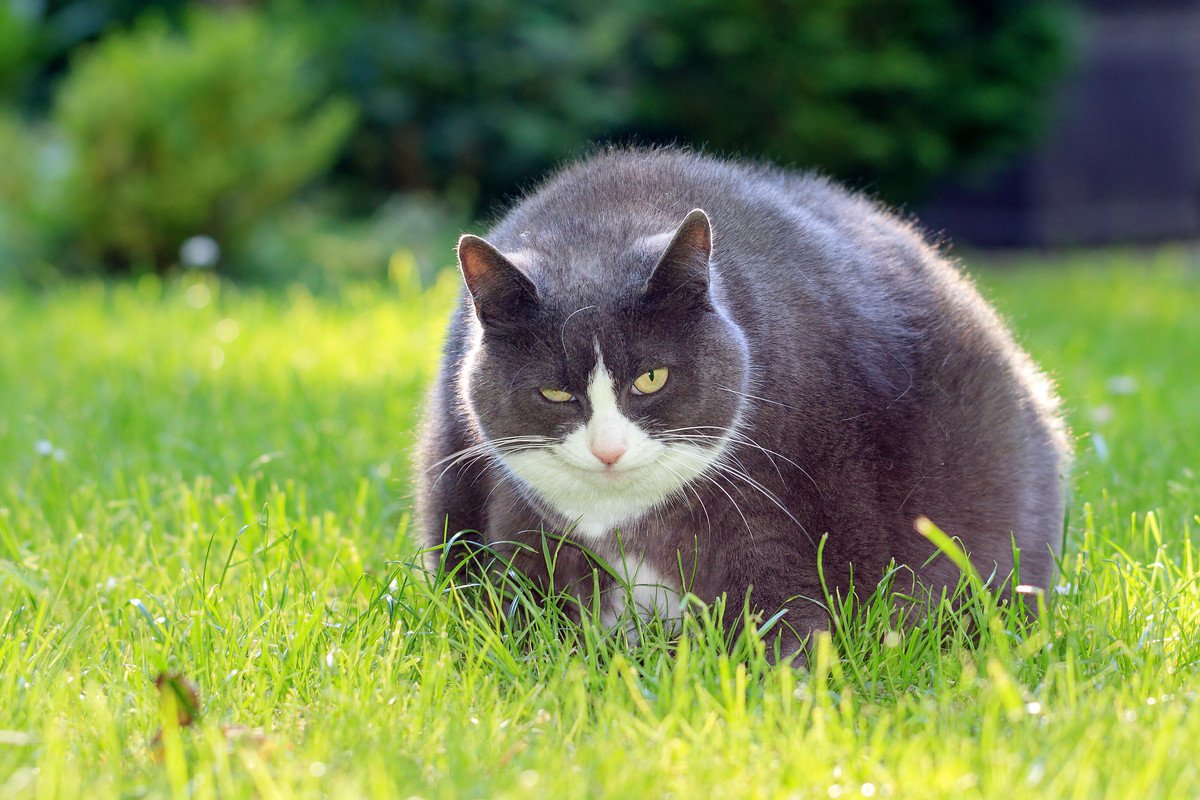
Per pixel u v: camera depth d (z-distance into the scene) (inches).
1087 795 120.1
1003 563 181.0
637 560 174.9
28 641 168.7
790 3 600.7
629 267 165.5
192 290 437.7
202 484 233.1
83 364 341.4
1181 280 532.1
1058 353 364.8
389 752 135.2
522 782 124.0
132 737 144.1
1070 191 814.5
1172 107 832.3
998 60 640.4
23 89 605.0
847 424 168.4
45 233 500.4
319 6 593.6
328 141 517.3
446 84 585.6
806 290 171.8
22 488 242.1
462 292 187.8
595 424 162.4
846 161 639.1
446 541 185.2
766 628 159.3
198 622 163.2
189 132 494.6
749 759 133.8
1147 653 157.4
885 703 152.5
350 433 278.1
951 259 222.2
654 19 606.2
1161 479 229.0
